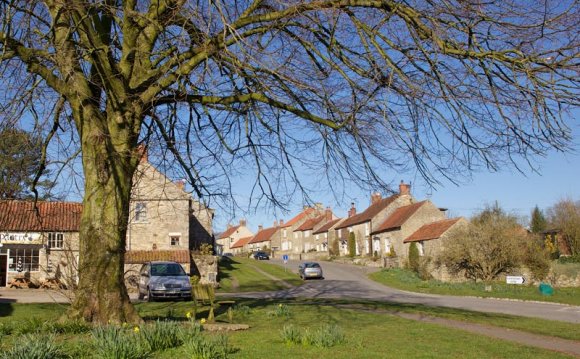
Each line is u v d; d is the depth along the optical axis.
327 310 16.64
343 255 74.88
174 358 7.72
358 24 10.72
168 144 12.70
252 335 10.38
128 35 11.44
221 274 47.09
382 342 10.37
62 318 10.45
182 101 11.71
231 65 10.89
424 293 34.50
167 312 14.69
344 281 44.84
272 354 8.35
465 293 33.50
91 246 10.68
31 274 34.19
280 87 11.41
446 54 10.26
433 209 58.47
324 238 84.12
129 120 11.16
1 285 35.22
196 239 50.38
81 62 11.37
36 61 10.87
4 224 33.66
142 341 8.27
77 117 11.21
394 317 15.55
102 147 10.80
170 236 40.50
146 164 18.48
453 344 10.89
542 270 40.19
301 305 18.50
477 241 40.84
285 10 10.74
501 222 42.03
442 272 42.72
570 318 19.64
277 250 99.69
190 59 11.12
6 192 15.83
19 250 34.28
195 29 10.81
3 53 10.20
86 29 10.62
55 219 35.31
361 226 70.50
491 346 11.00
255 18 11.08
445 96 10.10
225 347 8.30
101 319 10.41
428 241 51.16
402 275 46.62
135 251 38.56
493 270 41.12
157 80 11.12
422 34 10.34
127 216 11.16
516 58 9.74
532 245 40.81
